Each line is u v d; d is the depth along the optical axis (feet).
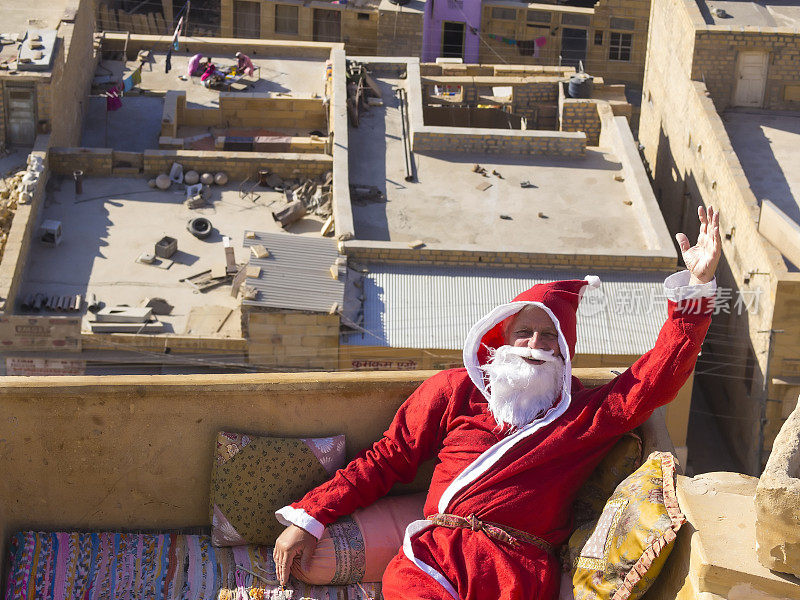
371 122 92.48
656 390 20.35
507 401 21.22
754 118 90.38
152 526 23.49
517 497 20.51
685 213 92.38
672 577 18.38
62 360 65.92
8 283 67.97
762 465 69.82
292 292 66.64
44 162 80.38
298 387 22.80
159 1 146.20
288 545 21.58
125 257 74.84
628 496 19.35
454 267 73.00
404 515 22.53
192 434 22.97
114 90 96.53
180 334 67.31
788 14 95.35
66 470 22.91
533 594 20.01
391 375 23.13
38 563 22.40
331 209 81.20
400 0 136.26
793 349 68.03
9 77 81.20
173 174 83.41
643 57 138.31
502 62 140.87
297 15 138.62
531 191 83.76
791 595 16.71
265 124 100.58
